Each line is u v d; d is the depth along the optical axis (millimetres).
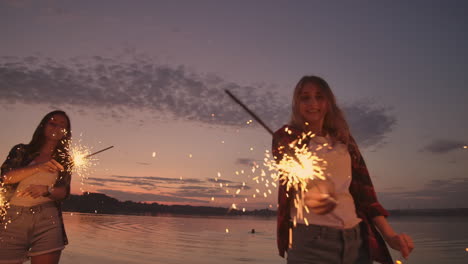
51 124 3137
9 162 3049
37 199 2980
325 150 2049
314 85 2178
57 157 3180
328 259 1867
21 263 2975
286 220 1993
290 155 1866
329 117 2188
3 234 2877
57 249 3002
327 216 1900
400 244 1948
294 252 1924
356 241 1933
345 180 2033
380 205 2090
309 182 1895
